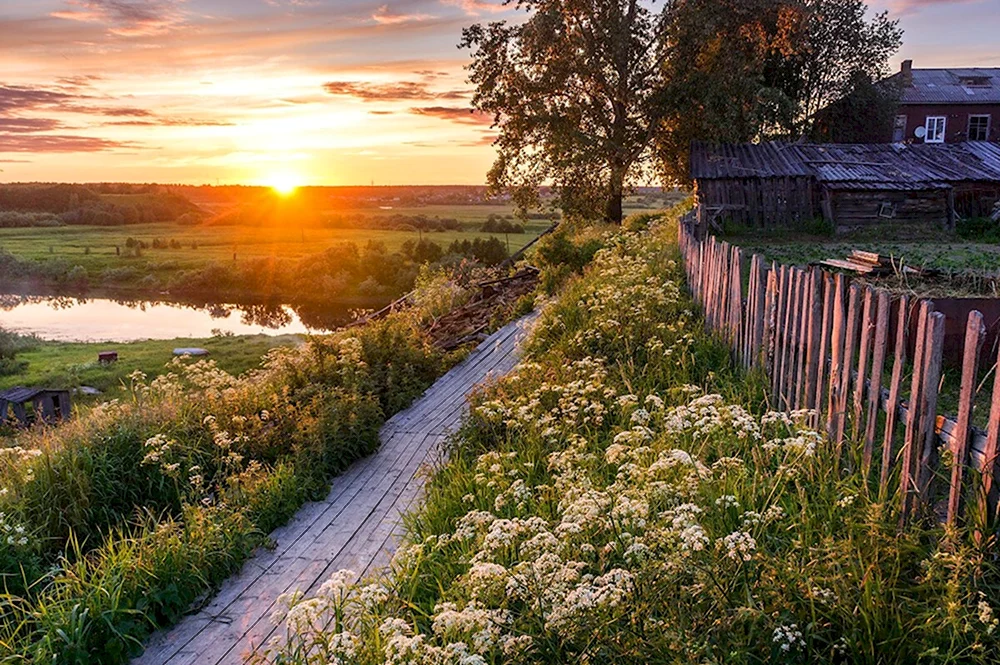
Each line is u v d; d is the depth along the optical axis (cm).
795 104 3262
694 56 3116
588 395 719
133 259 13400
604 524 416
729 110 3006
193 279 11406
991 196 2434
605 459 571
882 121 3672
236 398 886
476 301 1866
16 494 644
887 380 600
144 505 691
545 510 511
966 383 354
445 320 1689
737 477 466
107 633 459
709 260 931
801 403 573
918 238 2352
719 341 836
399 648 310
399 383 1073
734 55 3088
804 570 357
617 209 3378
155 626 488
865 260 1179
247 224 19138
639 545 348
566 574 340
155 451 709
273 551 604
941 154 2623
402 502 695
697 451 538
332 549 602
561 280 1727
